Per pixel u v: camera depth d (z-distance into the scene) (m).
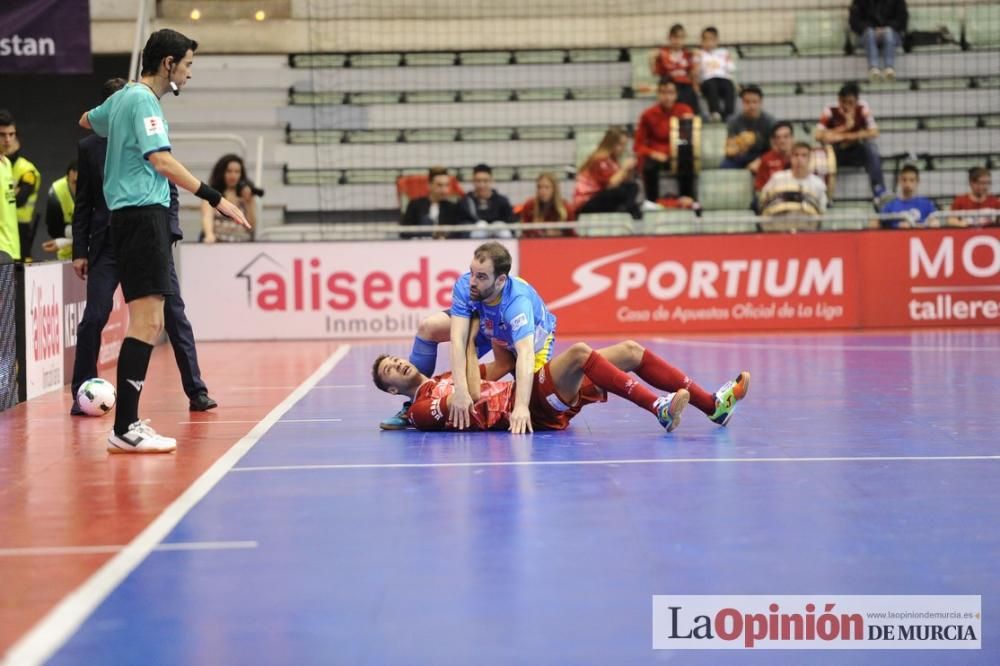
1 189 14.70
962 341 17.84
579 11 26.19
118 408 9.36
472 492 7.71
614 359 10.23
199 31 25.58
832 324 20.31
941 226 20.75
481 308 10.09
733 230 21.52
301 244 20.00
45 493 7.86
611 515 7.06
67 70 17.95
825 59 25.19
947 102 24.84
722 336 19.50
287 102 25.25
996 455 8.88
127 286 9.29
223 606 5.46
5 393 11.98
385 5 26.03
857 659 5.03
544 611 5.38
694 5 26.05
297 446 9.58
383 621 5.26
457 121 25.11
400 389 10.35
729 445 9.39
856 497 7.50
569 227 20.23
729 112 23.45
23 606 5.49
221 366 16.05
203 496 7.68
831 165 21.78
